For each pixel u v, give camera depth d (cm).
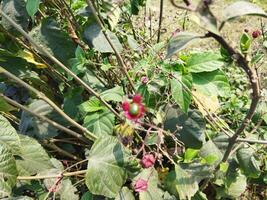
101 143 32
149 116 37
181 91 32
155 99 35
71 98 38
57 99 42
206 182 37
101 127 34
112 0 33
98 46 34
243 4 19
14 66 37
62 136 40
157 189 34
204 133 36
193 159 36
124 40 42
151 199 33
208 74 34
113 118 34
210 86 34
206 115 38
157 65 34
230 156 37
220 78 34
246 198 46
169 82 34
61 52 37
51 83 42
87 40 35
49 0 38
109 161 32
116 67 36
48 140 38
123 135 32
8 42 37
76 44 38
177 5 19
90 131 34
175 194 35
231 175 38
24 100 42
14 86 43
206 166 34
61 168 35
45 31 37
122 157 32
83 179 34
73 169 39
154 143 34
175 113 35
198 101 34
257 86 23
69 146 40
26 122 38
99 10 35
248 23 74
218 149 36
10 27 35
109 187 31
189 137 35
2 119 30
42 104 38
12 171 28
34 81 39
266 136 39
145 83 34
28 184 33
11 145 30
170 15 74
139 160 34
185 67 34
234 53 21
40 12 38
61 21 39
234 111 46
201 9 19
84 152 40
